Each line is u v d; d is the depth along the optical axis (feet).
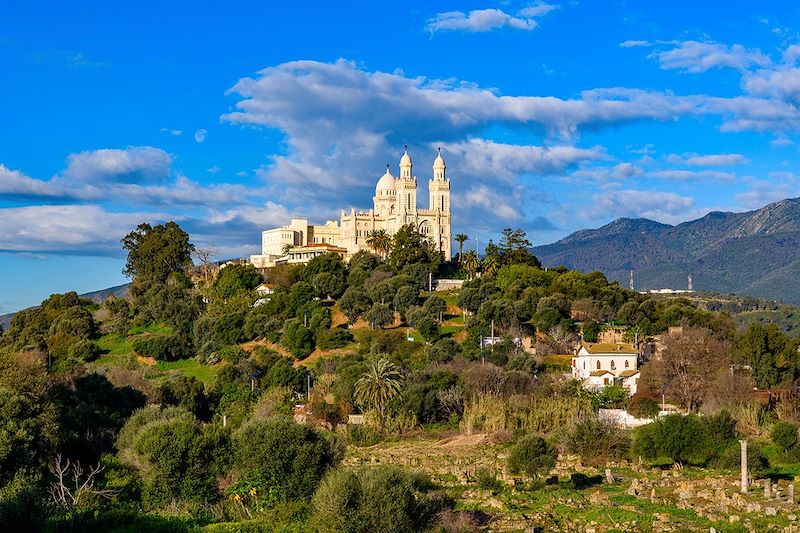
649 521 309.63
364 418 591.78
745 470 374.63
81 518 290.97
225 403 649.61
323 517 265.54
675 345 643.86
